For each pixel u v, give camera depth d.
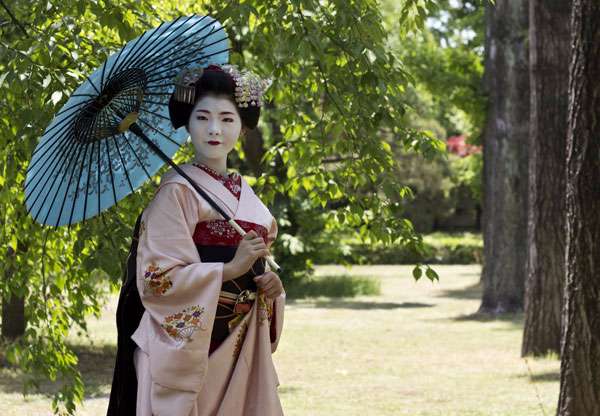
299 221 23.20
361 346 14.73
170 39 4.04
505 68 19.50
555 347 13.41
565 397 7.15
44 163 3.91
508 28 19.41
